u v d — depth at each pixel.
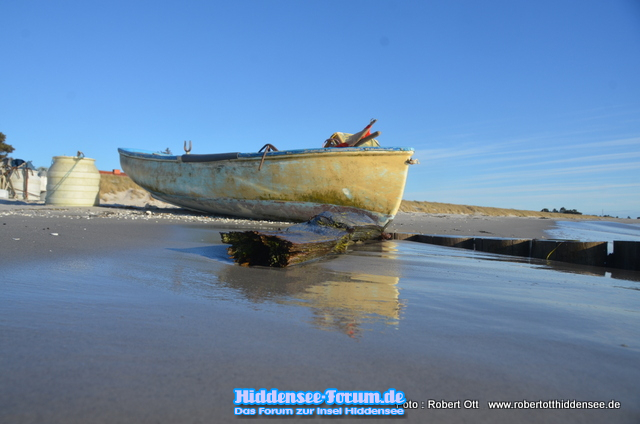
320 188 13.88
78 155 18.14
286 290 3.79
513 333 2.69
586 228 26.59
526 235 16.52
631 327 2.99
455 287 4.43
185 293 3.42
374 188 13.24
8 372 1.73
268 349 2.17
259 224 13.40
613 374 2.05
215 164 15.84
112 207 19.27
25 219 9.89
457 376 1.94
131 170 19.41
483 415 1.59
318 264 5.90
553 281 5.36
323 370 1.93
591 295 4.40
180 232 9.20
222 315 2.80
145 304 2.97
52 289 3.24
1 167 29.23
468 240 10.74
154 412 1.48
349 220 8.63
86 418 1.42
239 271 4.79
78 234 7.31
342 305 3.28
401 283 4.54
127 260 4.98
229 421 1.45
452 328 2.74
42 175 33.84
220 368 1.89
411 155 12.95
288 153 13.94
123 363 1.89
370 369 1.97
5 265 4.06
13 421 1.37
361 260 6.64
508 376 1.96
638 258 7.33
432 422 1.53
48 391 1.59
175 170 17.20
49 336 2.19
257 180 14.87
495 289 4.43
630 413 1.65
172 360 1.95
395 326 2.73
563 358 2.25
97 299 3.03
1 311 2.58
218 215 17.67
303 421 1.49
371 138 13.75
